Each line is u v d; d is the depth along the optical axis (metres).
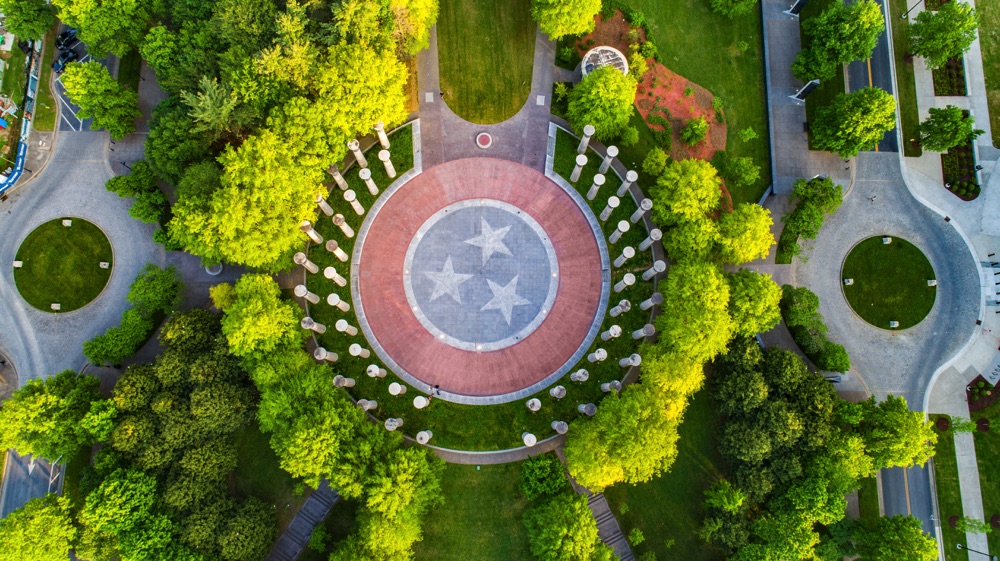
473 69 69.19
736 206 67.62
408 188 67.25
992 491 65.06
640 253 65.69
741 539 57.94
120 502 53.56
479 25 69.69
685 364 55.38
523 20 69.88
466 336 65.06
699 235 57.28
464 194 67.62
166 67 62.19
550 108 68.75
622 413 54.56
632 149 67.75
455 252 66.62
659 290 63.53
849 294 67.75
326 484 62.72
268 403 54.09
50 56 68.94
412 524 54.69
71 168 67.62
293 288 64.25
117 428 55.72
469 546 61.47
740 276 59.12
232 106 56.16
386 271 65.88
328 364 62.53
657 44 69.94
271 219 55.62
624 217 66.62
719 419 63.94
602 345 64.25
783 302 64.56
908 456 56.69
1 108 67.00
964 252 68.19
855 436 57.31
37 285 65.81
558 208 67.38
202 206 55.88
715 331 54.34
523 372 64.25
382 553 54.41
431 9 63.12
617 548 62.22
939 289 67.94
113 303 65.94
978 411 66.25
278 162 55.94
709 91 69.81
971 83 71.19
